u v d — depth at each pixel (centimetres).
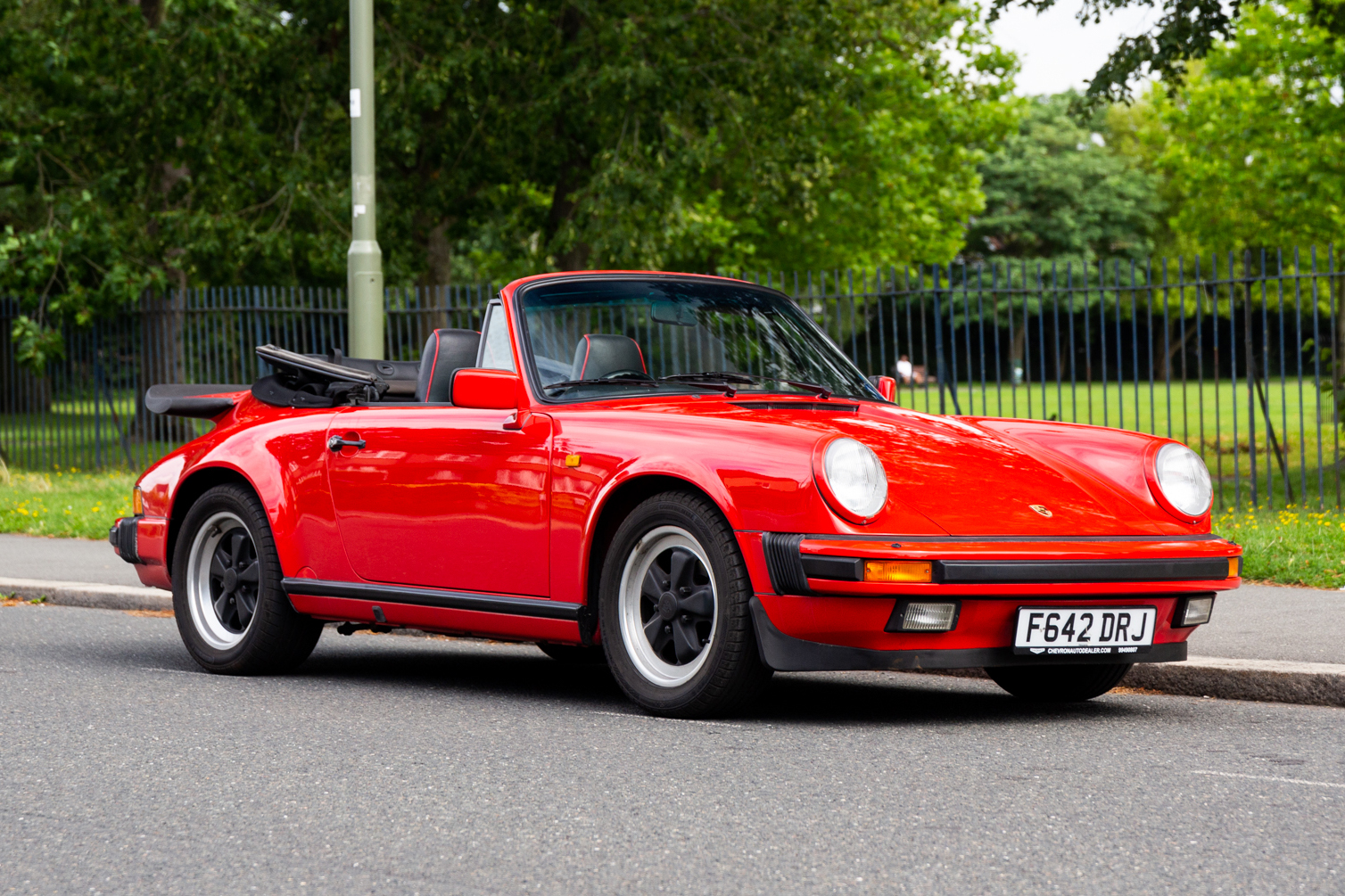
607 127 2100
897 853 350
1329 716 556
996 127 3459
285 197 2186
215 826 386
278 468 657
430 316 1559
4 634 812
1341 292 1420
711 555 509
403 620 615
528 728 521
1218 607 776
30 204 2481
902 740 496
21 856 360
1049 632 505
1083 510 524
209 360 1758
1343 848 354
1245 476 1680
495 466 574
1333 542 958
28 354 1811
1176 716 555
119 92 2167
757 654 508
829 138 2923
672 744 489
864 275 1281
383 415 624
